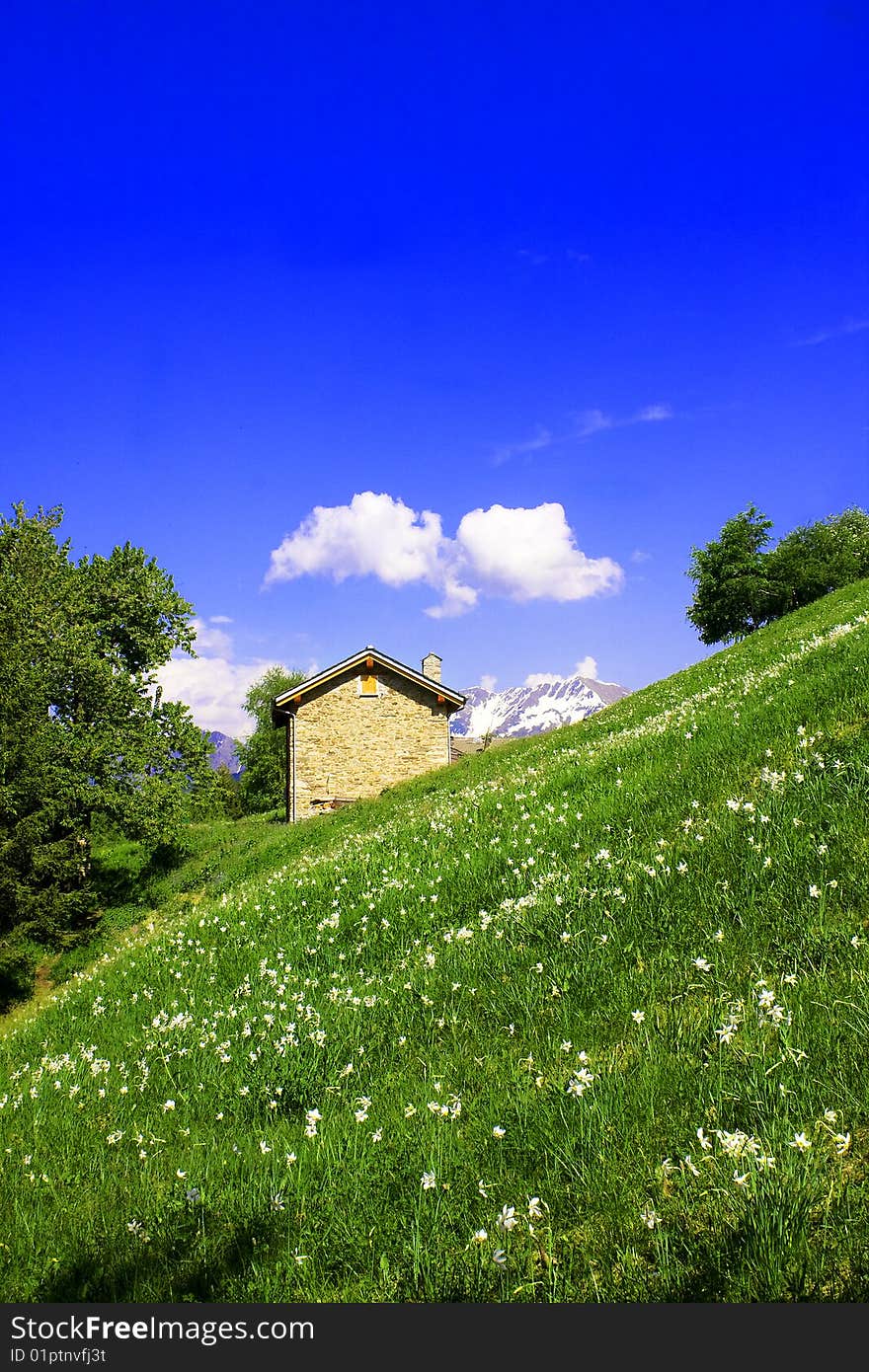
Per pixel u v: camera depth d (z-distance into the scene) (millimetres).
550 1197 4855
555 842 11055
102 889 43594
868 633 14508
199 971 11656
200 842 54562
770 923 6977
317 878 13781
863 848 7332
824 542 85312
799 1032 5449
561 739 27859
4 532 44875
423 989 8367
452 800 20719
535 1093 5926
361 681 53344
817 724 10656
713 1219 4270
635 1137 5105
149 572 49906
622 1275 4152
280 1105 7078
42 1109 8188
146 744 45469
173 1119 7324
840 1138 4398
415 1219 4902
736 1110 5082
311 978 9844
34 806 37344
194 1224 5406
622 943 7727
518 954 8242
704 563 84250
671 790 10945
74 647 42781
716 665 30203
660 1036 6086
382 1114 6379
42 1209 6102
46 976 34000
